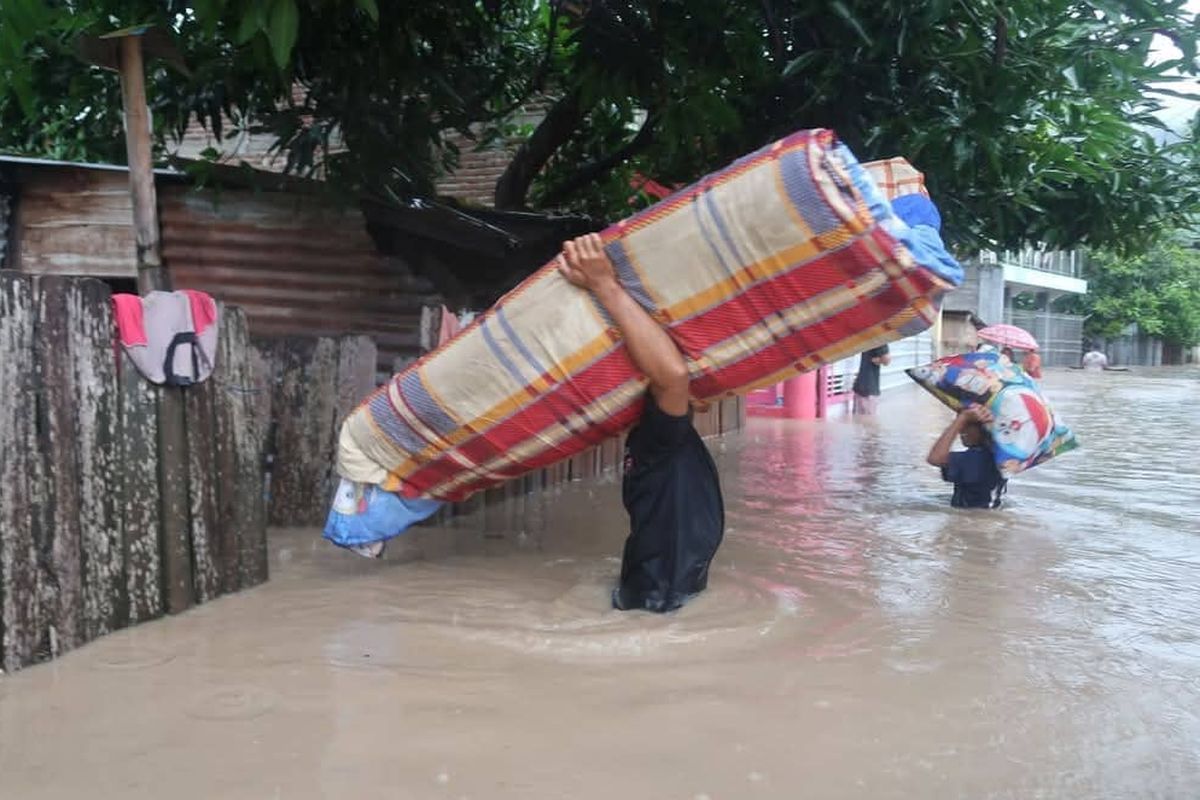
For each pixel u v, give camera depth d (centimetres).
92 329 345
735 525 586
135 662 331
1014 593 444
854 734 287
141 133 455
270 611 393
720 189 340
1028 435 627
